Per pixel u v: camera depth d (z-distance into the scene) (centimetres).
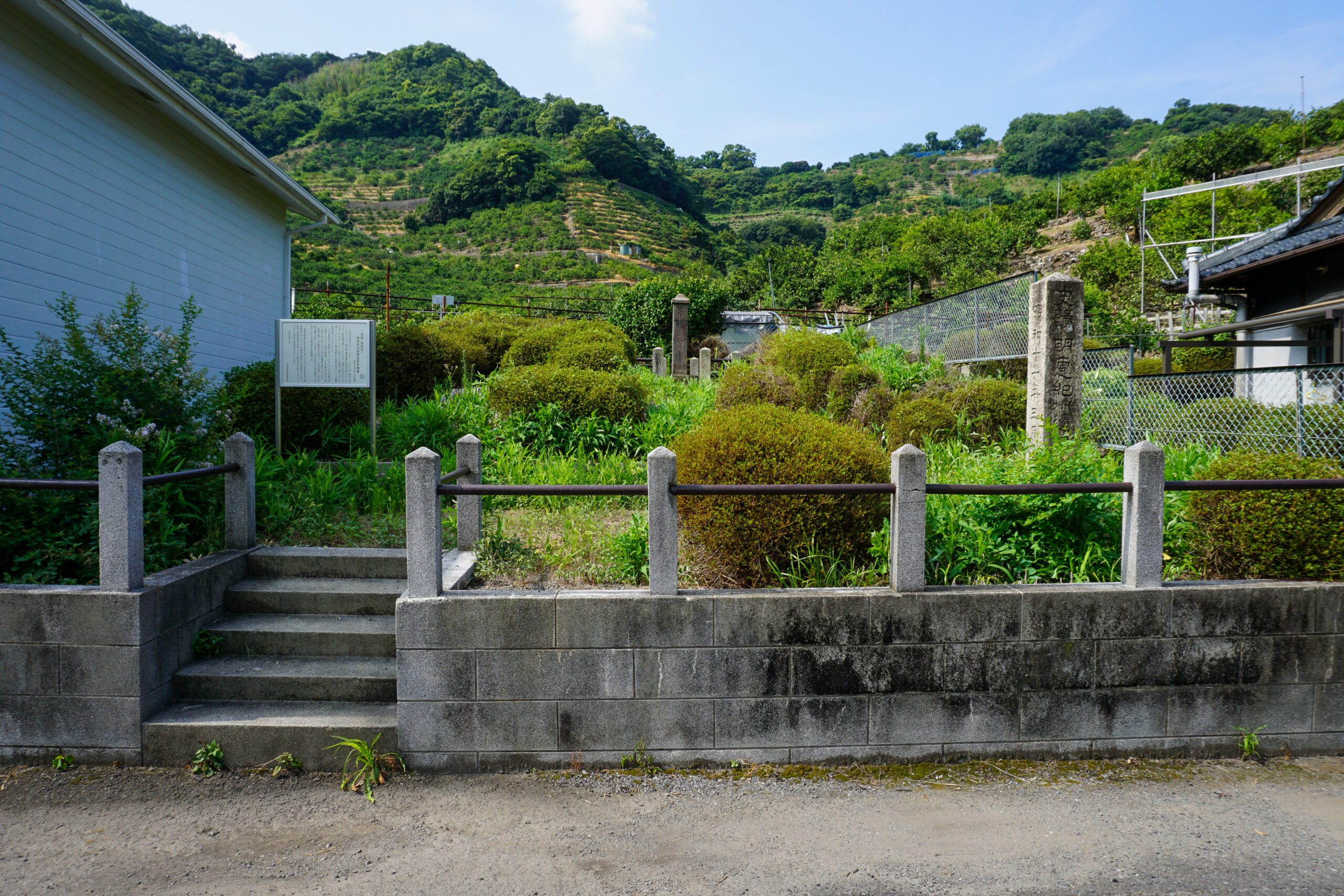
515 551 486
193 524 510
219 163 1027
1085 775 366
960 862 296
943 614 371
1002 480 494
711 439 446
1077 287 738
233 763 374
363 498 628
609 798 346
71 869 293
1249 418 670
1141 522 380
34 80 682
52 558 428
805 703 371
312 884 283
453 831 321
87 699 373
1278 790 354
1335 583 392
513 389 829
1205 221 3600
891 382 988
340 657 432
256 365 928
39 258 693
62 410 477
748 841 312
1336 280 1141
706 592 374
